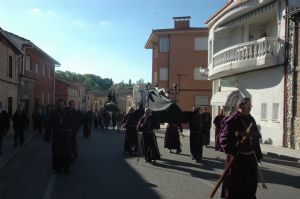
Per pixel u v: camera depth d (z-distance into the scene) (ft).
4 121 49.01
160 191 30.42
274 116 72.84
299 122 64.64
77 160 47.57
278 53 70.54
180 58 147.33
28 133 94.43
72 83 236.02
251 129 21.98
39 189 31.12
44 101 147.95
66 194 29.32
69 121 38.14
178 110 48.21
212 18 97.76
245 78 84.74
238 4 79.05
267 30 84.38
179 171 40.04
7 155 51.06
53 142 38.09
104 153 55.26
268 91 74.74
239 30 89.76
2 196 28.73
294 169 43.50
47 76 153.69
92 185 32.65
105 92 408.05
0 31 76.07
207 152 58.39
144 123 45.60
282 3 69.72
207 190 30.91
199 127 46.78
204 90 145.59
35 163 45.39
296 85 65.82
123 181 34.42
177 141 56.13
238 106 22.34
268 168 43.83
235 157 21.68
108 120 123.24
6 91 87.92
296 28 65.72
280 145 69.56
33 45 118.01
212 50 97.91
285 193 30.40
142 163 45.50
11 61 93.66
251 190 21.72
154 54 165.17
